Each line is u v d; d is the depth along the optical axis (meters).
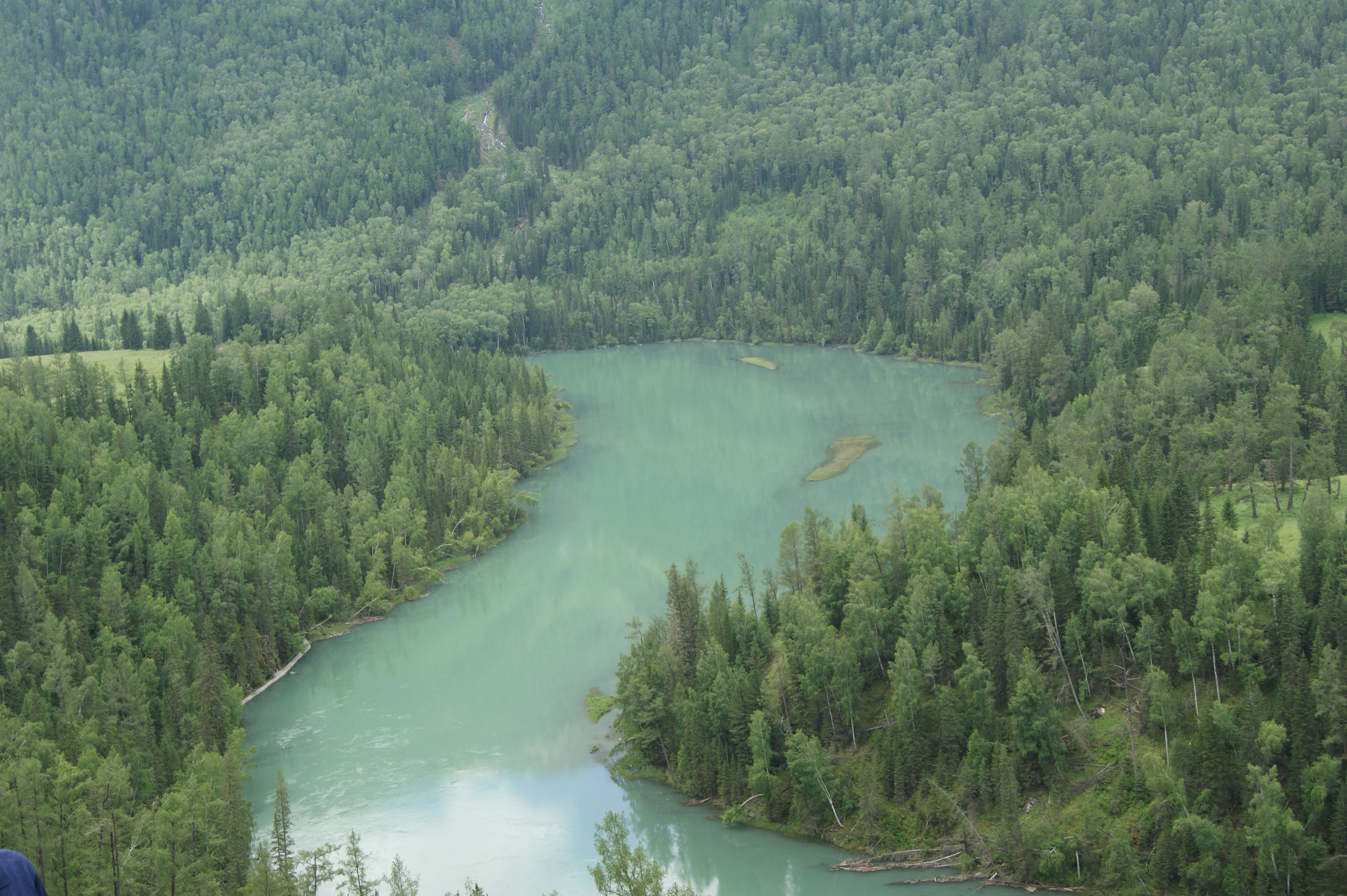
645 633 135.88
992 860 100.31
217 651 143.38
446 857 106.12
